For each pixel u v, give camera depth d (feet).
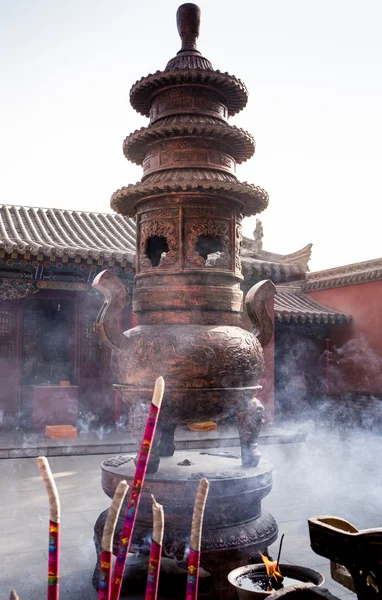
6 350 49.78
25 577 16.46
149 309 16.39
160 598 14.98
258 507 16.06
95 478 31.07
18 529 21.29
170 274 16.07
